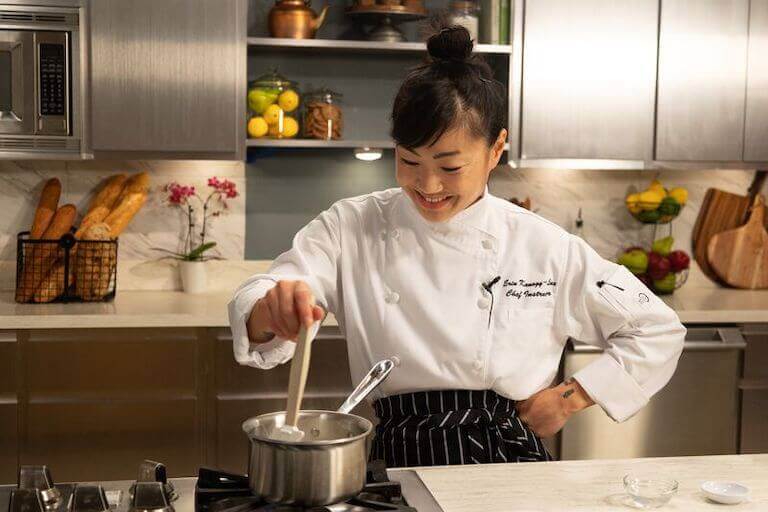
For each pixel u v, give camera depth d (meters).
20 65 3.13
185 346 3.05
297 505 1.13
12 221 3.49
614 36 3.45
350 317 1.66
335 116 3.41
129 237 3.57
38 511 1.10
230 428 3.08
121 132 3.20
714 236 3.85
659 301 1.72
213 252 3.63
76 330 3.00
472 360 1.60
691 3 3.47
